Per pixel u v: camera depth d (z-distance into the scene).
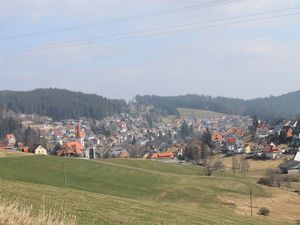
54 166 93.31
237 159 177.25
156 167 130.12
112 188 83.69
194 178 101.12
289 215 76.75
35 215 18.66
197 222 35.25
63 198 35.09
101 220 26.28
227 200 84.88
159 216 34.50
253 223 43.31
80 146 193.25
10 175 78.69
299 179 129.50
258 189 98.25
